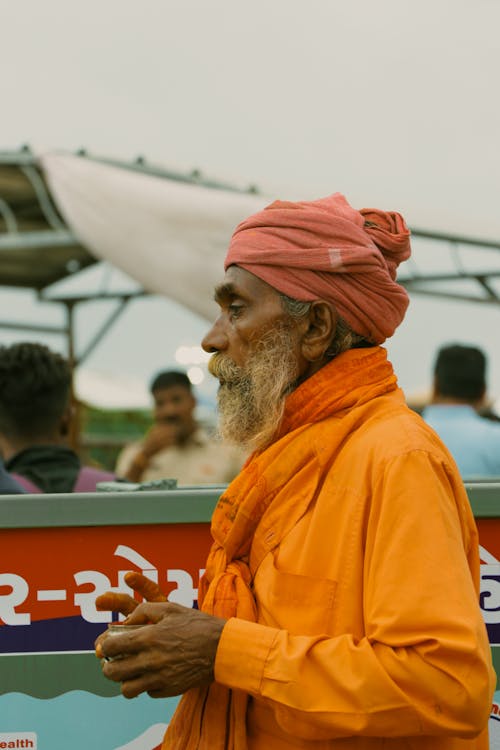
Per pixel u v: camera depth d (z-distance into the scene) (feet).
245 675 4.84
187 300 16.33
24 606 6.47
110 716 6.48
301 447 5.33
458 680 4.54
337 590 5.00
